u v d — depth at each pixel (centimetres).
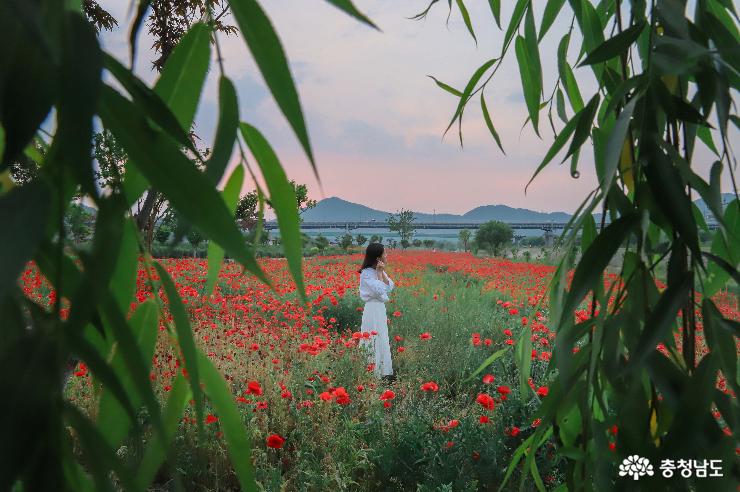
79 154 44
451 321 673
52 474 43
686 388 90
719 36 114
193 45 79
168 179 58
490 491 290
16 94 43
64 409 47
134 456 58
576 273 98
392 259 2202
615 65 154
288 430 354
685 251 100
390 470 297
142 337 84
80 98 44
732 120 109
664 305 93
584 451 117
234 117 73
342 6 58
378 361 530
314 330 629
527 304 862
